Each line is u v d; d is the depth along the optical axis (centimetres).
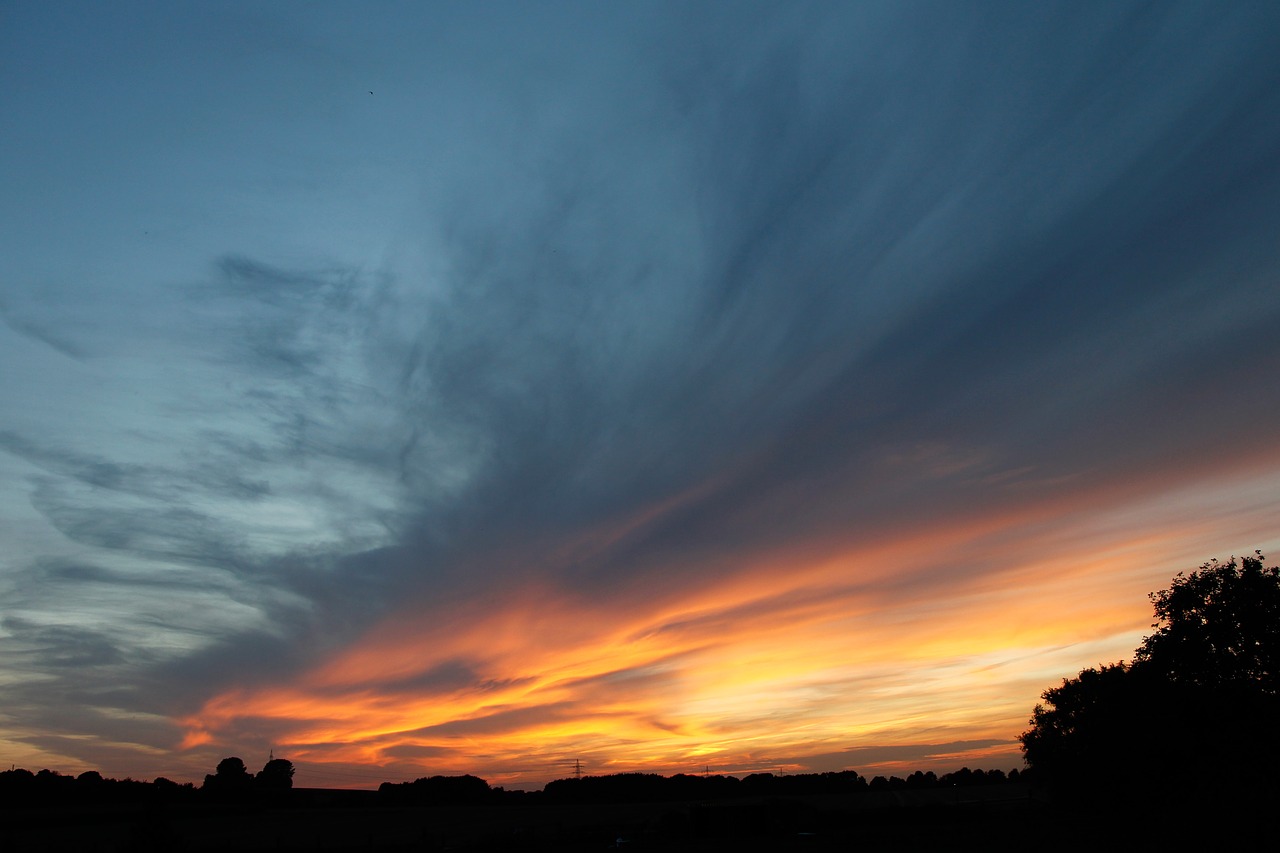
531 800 18950
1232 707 4516
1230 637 4622
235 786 15675
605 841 9319
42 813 11650
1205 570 4859
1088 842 6094
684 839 9262
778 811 10112
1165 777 4988
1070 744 7406
